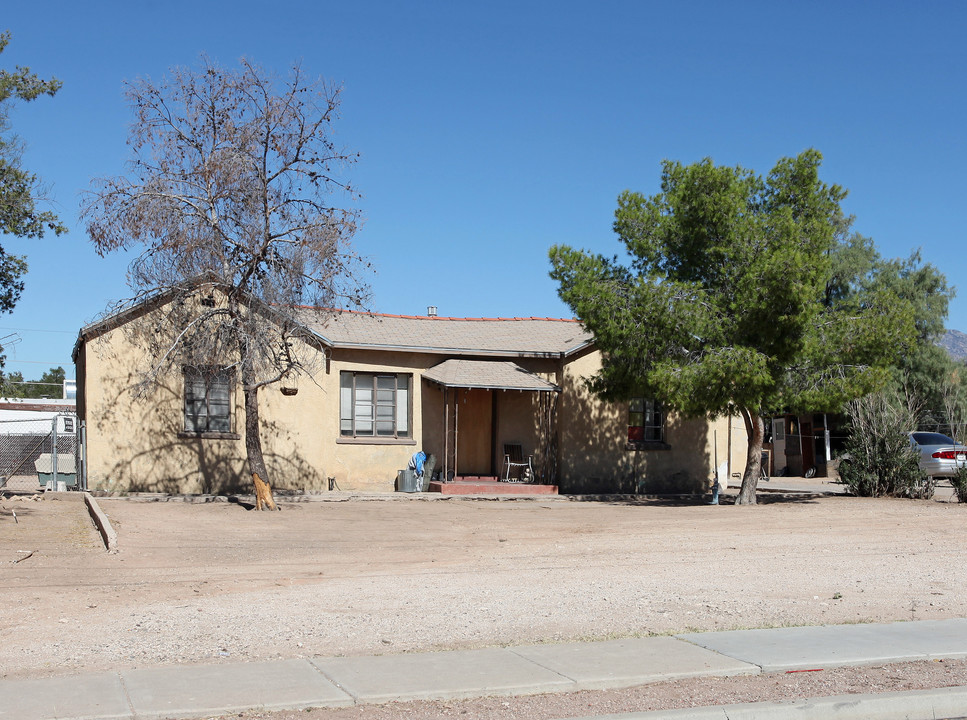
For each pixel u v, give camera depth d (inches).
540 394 1021.8
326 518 740.7
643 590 439.2
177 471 869.2
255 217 734.5
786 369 831.1
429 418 984.9
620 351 847.1
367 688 274.2
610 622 371.2
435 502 887.7
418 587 442.3
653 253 878.4
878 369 800.9
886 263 1797.5
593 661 308.8
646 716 254.2
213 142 743.7
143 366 858.8
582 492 1002.7
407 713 257.3
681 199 871.7
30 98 733.9
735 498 952.9
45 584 438.9
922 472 946.7
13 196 732.0
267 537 626.8
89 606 390.0
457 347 992.9
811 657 317.1
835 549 584.1
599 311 840.3
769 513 803.4
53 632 340.8
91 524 655.8
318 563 520.1
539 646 329.7
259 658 308.7
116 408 851.4
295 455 916.0
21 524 647.8
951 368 1610.5
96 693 264.5
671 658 314.3
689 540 625.3
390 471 960.9
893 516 776.9
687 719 255.3
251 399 778.8
